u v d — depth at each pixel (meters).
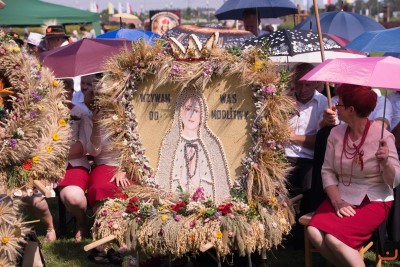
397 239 5.18
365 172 4.65
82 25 17.16
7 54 4.31
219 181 4.52
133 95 4.69
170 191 4.65
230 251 4.42
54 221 6.96
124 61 4.68
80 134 6.04
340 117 4.67
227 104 4.46
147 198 4.65
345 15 9.62
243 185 4.46
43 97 4.37
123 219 4.56
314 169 5.28
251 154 4.42
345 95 4.61
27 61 4.37
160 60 4.54
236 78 4.41
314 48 5.97
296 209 5.86
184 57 4.52
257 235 4.36
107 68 4.73
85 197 6.05
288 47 5.88
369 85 4.29
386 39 6.16
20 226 4.25
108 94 4.71
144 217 4.52
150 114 4.67
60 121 4.49
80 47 6.12
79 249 5.99
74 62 6.00
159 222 4.41
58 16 12.72
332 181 4.79
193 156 4.57
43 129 4.39
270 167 4.41
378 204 4.65
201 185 4.57
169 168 4.64
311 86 5.84
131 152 4.70
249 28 9.00
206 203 4.46
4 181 4.27
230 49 4.43
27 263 4.71
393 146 4.61
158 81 4.57
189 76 4.43
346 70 4.45
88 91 5.73
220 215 4.36
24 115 4.27
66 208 6.35
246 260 5.11
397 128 5.80
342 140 4.73
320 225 4.63
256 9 8.91
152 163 4.70
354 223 4.58
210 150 4.52
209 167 4.54
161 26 13.05
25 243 4.62
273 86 4.30
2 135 4.20
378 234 4.93
